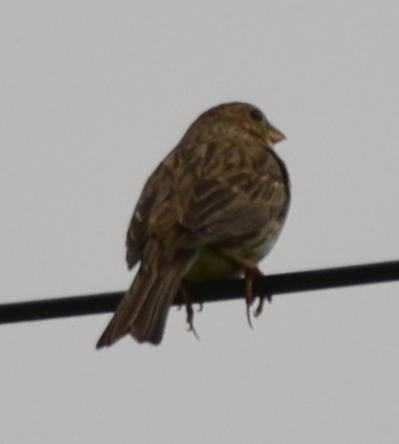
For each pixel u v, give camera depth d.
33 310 11.55
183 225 12.58
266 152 14.65
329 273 11.97
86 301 11.75
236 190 13.41
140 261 12.58
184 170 13.70
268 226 13.61
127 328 11.67
